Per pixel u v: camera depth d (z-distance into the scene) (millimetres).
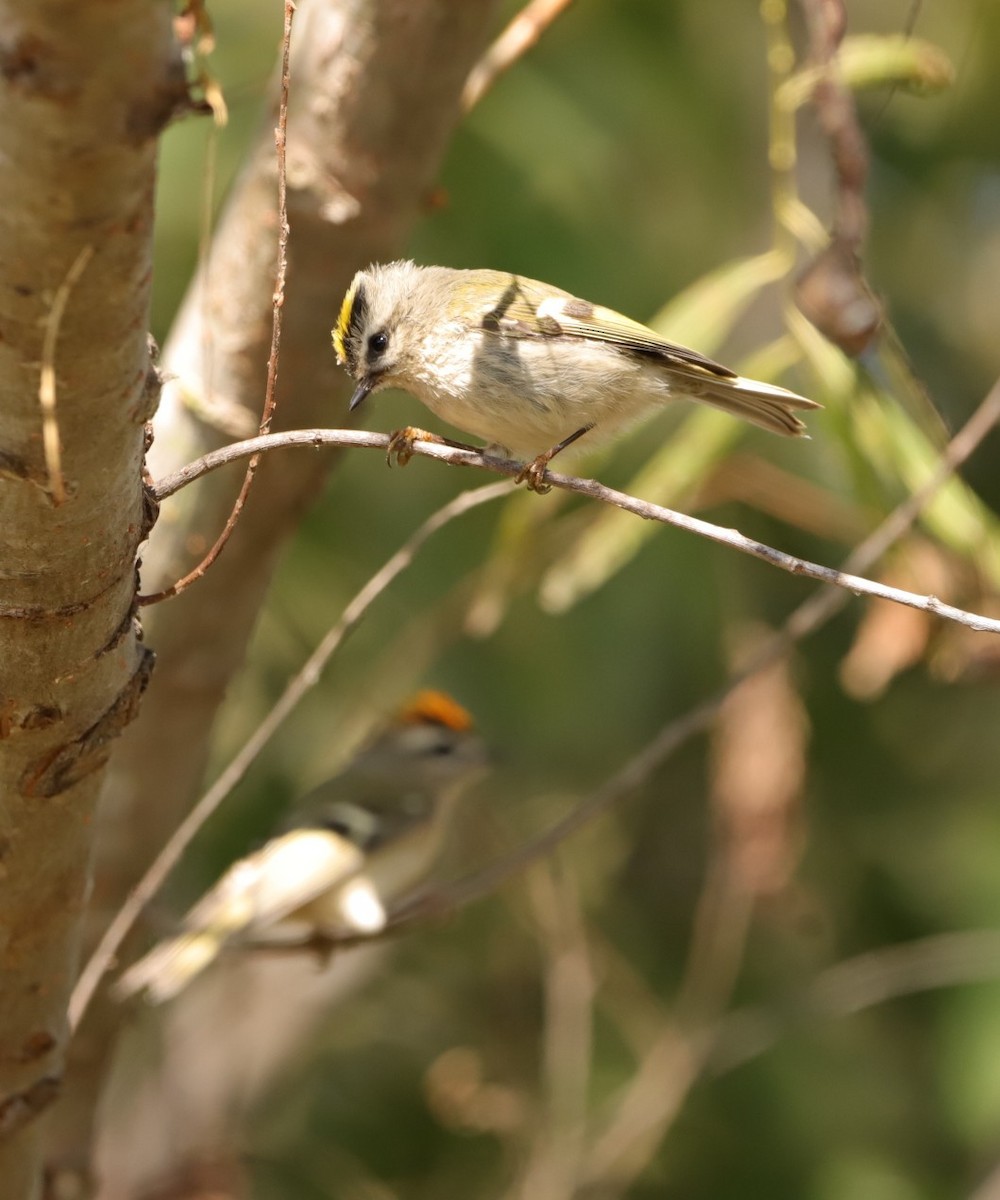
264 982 12641
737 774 9805
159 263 10180
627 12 11359
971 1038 11352
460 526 11469
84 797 5109
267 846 9867
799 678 12344
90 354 3859
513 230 10688
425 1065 12789
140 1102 12125
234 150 10070
